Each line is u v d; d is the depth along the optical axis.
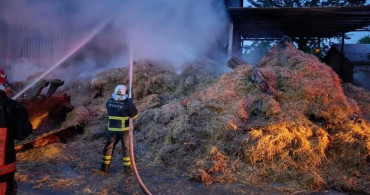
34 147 6.04
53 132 6.45
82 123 7.37
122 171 5.14
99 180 4.74
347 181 4.61
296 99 6.25
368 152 5.11
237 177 4.83
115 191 4.36
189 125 5.95
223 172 4.95
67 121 7.26
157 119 6.68
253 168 5.03
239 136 5.48
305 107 6.06
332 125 5.84
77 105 8.40
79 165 5.32
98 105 8.48
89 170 5.14
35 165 5.22
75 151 6.05
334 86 6.61
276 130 5.45
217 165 5.01
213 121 5.88
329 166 5.12
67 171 5.07
